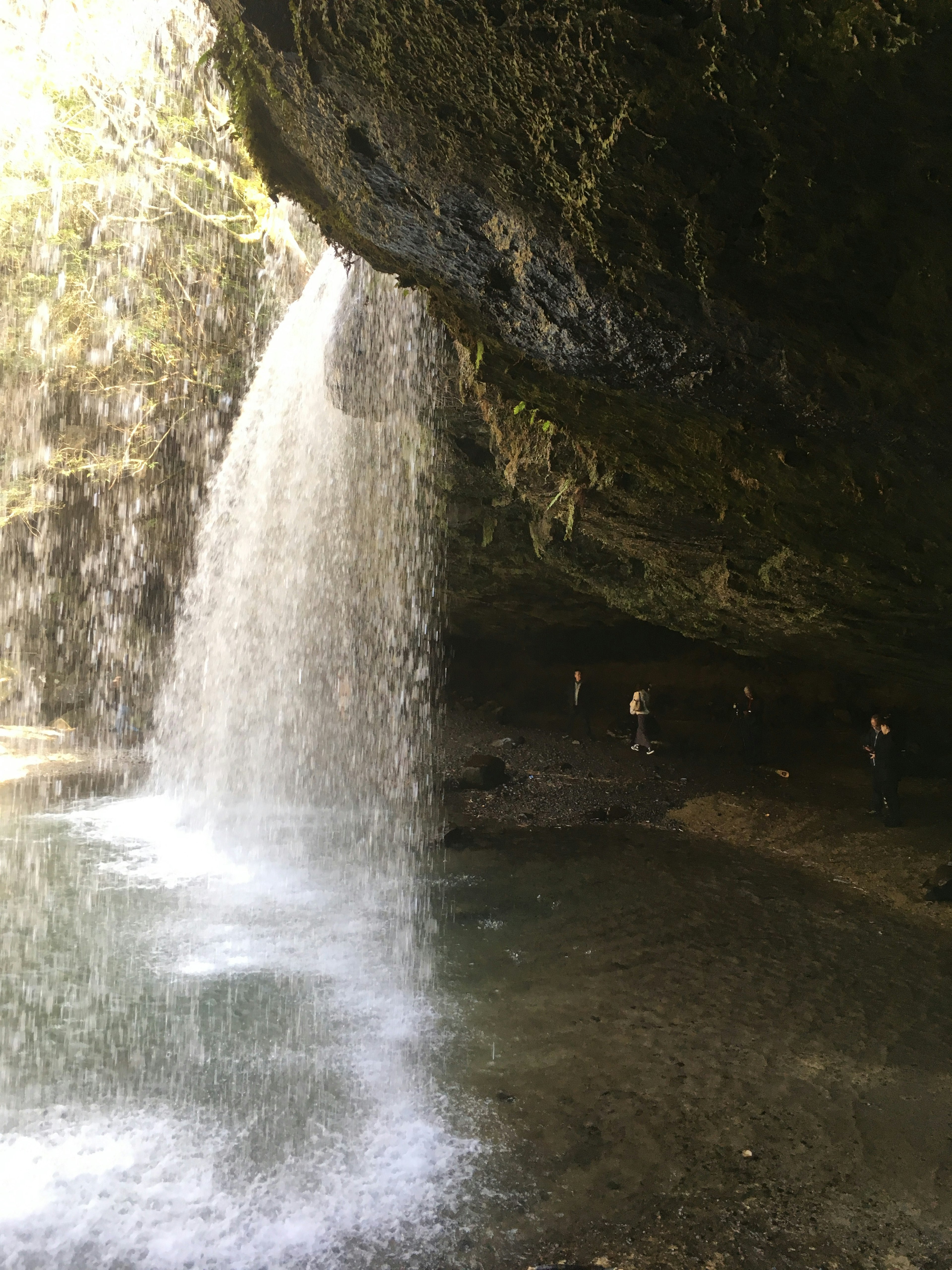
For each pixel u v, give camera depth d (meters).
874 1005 8.30
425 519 17.30
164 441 21.25
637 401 6.36
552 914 10.89
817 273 4.03
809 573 8.87
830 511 6.89
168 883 12.16
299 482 18.75
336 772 20.11
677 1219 5.21
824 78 3.09
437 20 3.69
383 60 4.11
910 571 7.50
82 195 16.78
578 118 3.83
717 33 3.12
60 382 19.42
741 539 9.07
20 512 23.09
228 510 21.80
